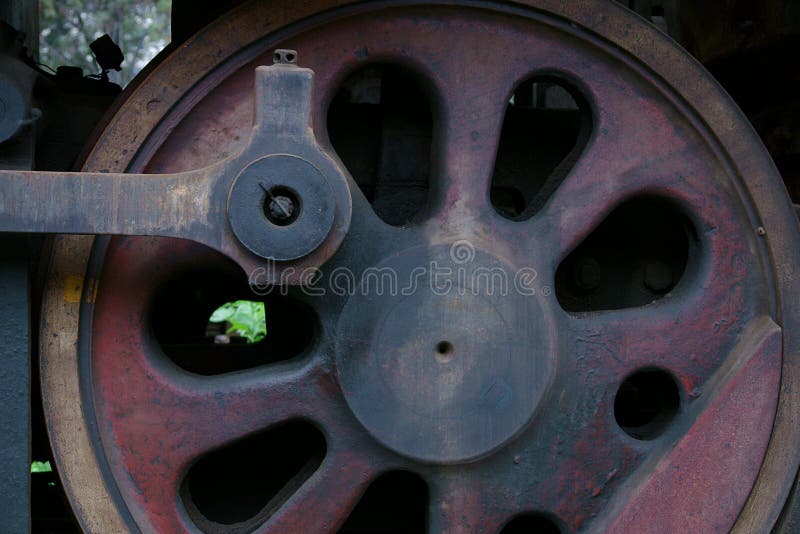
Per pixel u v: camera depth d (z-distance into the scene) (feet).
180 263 4.85
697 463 5.33
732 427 5.36
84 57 34.40
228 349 6.48
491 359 4.94
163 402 4.84
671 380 5.65
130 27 35.06
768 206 5.41
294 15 4.83
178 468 4.87
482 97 5.08
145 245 4.81
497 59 5.10
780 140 6.61
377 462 4.98
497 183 6.04
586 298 6.04
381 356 4.87
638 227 6.08
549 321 5.06
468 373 4.92
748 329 5.44
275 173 4.34
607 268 6.07
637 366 5.31
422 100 5.78
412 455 4.91
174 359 6.42
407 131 5.77
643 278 6.07
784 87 6.63
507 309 4.98
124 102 4.82
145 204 4.40
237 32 4.81
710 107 5.33
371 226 4.92
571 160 5.48
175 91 4.78
